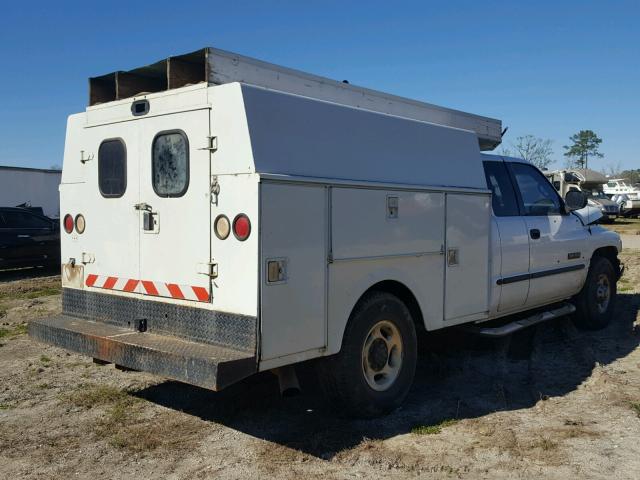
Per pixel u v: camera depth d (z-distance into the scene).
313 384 5.71
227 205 4.10
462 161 5.66
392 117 4.98
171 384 5.81
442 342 6.46
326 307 4.35
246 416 4.99
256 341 3.96
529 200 6.75
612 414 4.95
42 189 24.78
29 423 4.88
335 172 4.46
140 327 4.74
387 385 4.97
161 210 4.57
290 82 4.83
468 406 5.22
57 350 7.15
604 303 8.00
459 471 3.98
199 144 4.28
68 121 5.35
